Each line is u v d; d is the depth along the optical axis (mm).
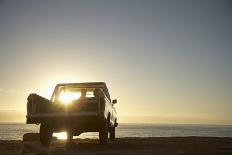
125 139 18562
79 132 13992
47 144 12922
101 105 12891
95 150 11648
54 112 12898
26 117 12281
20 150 11516
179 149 12195
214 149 12414
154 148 12531
